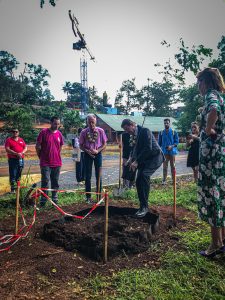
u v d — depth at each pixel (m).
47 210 6.12
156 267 3.50
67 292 2.97
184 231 4.69
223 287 3.02
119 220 4.95
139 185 5.23
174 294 2.88
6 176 12.35
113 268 3.48
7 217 5.61
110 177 11.59
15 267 3.48
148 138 5.36
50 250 3.96
